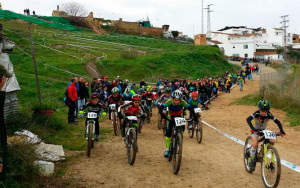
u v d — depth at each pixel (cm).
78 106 1278
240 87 2703
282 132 554
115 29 6650
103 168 614
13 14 5062
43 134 787
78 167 611
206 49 5303
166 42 5784
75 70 2728
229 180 566
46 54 3203
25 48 3212
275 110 1548
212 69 4250
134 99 764
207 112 1681
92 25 6034
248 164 620
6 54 845
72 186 501
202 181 557
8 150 503
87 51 3747
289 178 582
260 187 532
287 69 2311
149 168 627
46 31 4516
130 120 704
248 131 1149
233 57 7012
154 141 918
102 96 1424
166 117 652
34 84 1836
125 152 759
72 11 6612
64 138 859
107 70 3058
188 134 1045
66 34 4641
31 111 928
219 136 1038
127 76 3033
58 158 636
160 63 3781
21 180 471
